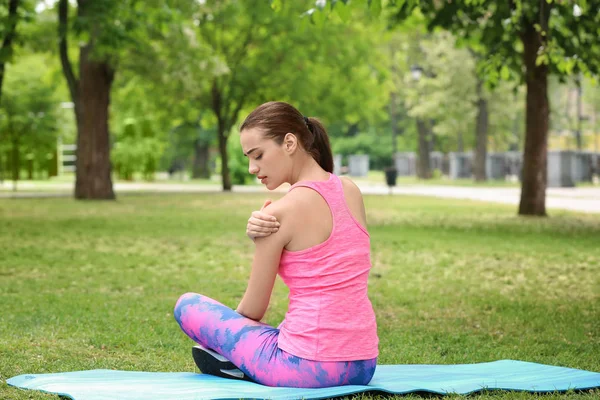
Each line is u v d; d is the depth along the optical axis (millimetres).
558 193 33938
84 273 9570
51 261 10672
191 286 8664
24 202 25625
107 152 27750
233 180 46125
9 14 20281
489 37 14672
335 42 34219
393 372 4445
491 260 11188
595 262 10891
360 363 3740
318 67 36125
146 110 39781
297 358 3689
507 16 14125
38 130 39031
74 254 11523
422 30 16562
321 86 36625
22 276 9305
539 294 8305
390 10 17766
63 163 66125
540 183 19734
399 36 50719
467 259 11297
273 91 35250
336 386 3721
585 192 34969
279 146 3744
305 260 3678
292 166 3779
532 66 18500
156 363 5004
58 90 41469
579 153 48625
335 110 37000
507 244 13188
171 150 64188
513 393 3984
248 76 34406
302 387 3693
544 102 19516
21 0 20391
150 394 3580
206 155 60750
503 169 52531
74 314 6816
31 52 30312
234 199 28250
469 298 7957
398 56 50938
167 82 28000
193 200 27516
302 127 3795
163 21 19266
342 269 3682
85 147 27484
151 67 26875
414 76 36875
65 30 19844
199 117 47844
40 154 54844
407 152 79438
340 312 3686
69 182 54062
